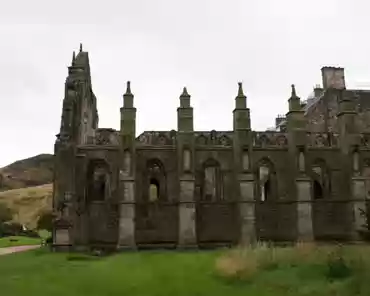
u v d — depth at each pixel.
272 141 58.69
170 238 51.81
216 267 33.16
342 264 28.27
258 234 53.09
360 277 26.19
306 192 52.97
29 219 96.06
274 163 55.44
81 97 53.59
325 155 56.22
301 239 51.91
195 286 28.06
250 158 53.12
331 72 74.88
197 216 52.81
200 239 52.31
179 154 52.56
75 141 51.41
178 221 51.50
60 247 47.72
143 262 39.25
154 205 52.31
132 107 52.75
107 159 52.56
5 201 100.56
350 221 53.97
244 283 28.38
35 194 104.56
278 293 25.33
